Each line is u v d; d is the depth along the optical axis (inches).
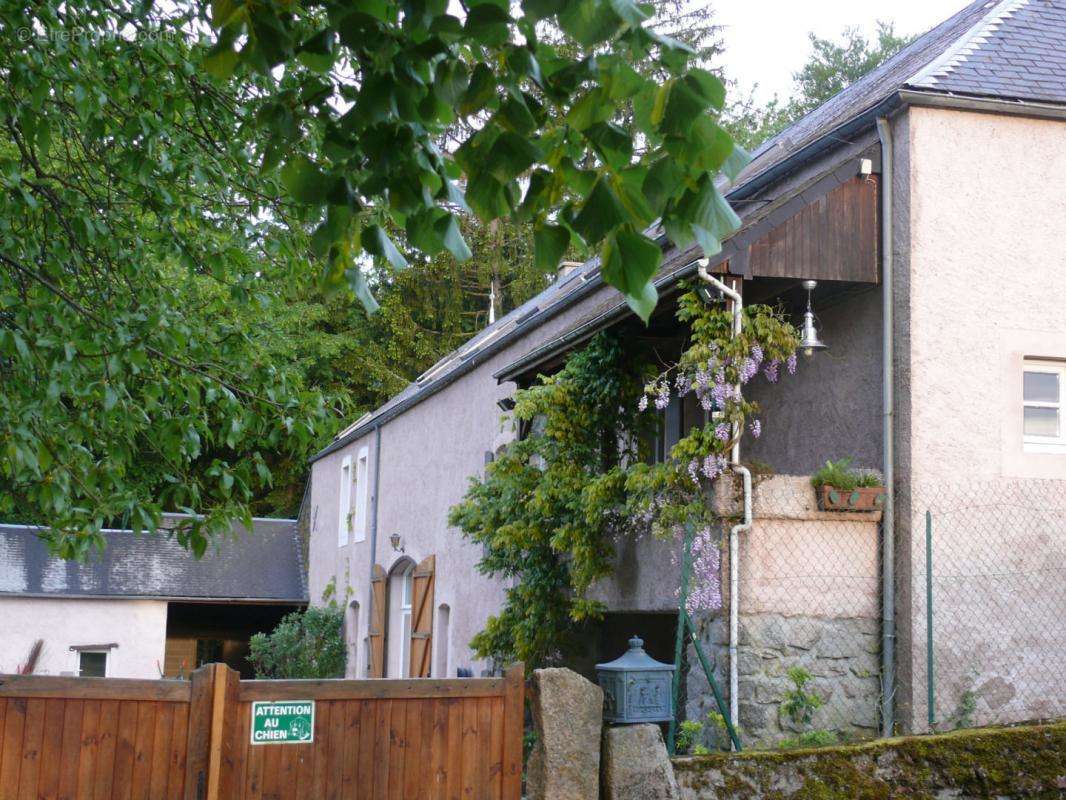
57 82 285.4
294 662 949.2
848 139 394.3
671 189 128.0
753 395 446.0
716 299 357.4
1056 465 364.2
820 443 401.1
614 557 431.2
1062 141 378.9
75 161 334.0
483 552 602.2
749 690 334.6
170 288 328.8
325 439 303.6
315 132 271.4
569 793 264.7
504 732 268.2
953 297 362.3
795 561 347.3
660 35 119.1
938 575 347.3
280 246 316.2
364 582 909.2
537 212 143.8
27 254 298.4
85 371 276.2
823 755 285.7
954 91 366.0
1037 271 370.6
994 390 361.7
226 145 316.8
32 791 229.6
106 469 282.5
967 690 343.9
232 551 1092.5
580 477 445.4
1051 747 300.4
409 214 147.6
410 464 821.9
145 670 949.2
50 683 233.1
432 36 133.3
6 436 241.3
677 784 275.1
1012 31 413.7
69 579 941.8
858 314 384.8
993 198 369.7
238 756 245.0
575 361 458.9
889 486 354.3
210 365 303.3
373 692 257.4
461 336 1310.3
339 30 135.6
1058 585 357.7
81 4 275.6
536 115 139.5
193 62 292.8
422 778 259.9
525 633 475.2
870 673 347.6
